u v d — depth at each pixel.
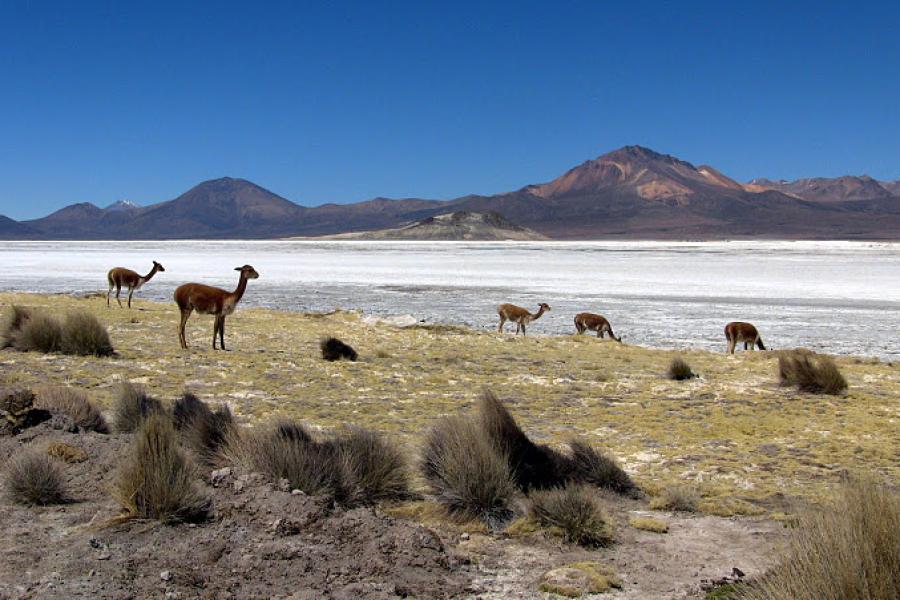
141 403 10.98
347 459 8.30
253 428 10.77
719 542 7.42
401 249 176.62
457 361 20.27
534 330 33.09
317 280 65.50
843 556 4.80
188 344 20.81
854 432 12.85
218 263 101.38
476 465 8.12
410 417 13.35
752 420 13.71
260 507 7.07
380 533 6.75
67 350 17.95
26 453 7.75
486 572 6.42
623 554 7.03
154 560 6.01
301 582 5.75
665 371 19.50
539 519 7.68
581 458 9.73
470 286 58.38
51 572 5.66
